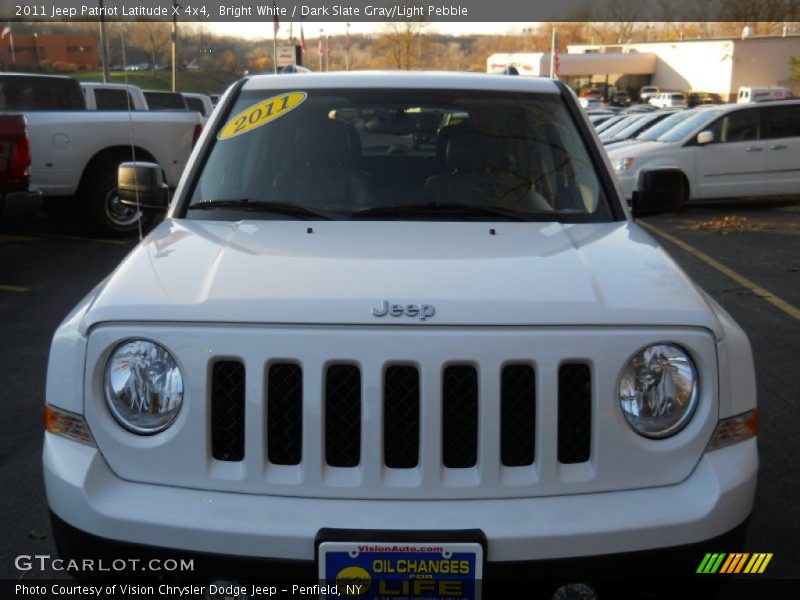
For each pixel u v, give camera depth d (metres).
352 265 2.64
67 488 2.31
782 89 42.09
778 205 13.99
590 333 2.31
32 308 6.84
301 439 2.29
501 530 2.20
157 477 2.31
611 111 31.50
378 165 3.56
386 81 3.83
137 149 9.84
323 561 2.19
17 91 10.11
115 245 9.58
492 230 3.12
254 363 2.27
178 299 2.41
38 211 7.69
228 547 2.21
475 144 3.62
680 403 2.35
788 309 7.12
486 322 2.30
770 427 4.56
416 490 2.26
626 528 2.23
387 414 2.29
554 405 2.28
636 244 3.00
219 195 3.45
